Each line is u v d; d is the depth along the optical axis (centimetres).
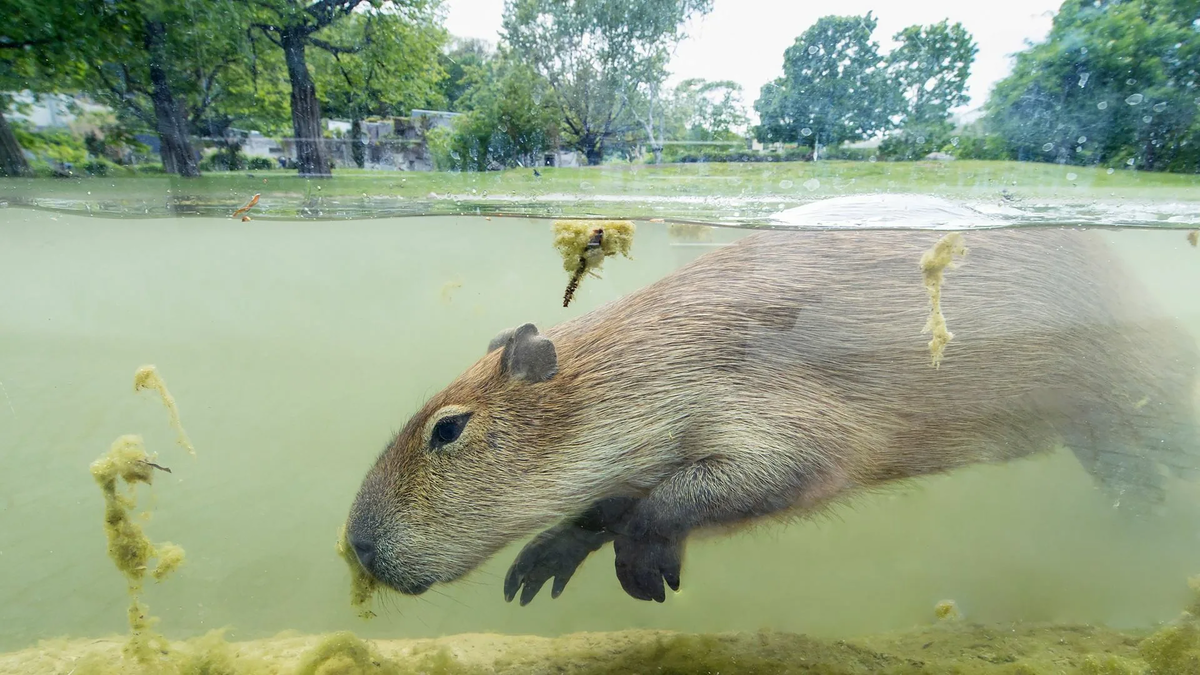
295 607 72
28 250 94
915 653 59
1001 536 80
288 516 88
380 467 55
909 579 74
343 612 72
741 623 68
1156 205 55
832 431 55
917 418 58
